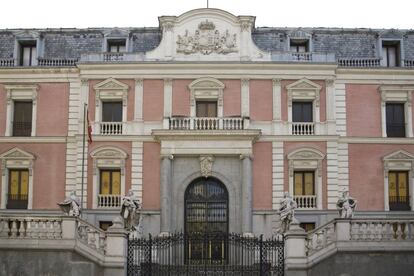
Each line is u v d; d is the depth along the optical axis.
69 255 27.77
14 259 27.84
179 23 48.12
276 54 47.78
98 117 47.28
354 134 47.31
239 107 47.19
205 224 45.91
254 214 45.62
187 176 46.06
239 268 29.92
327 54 47.81
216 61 47.22
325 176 46.31
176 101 47.34
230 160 46.16
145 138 46.69
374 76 47.91
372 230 28.36
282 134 46.72
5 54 50.00
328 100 47.28
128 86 47.47
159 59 47.75
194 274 30.09
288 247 28.77
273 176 46.31
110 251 28.67
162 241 30.52
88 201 46.06
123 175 46.44
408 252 28.03
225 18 48.03
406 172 47.12
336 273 28.03
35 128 47.62
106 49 49.84
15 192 47.19
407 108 47.75
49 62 49.50
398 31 50.16
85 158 46.56
